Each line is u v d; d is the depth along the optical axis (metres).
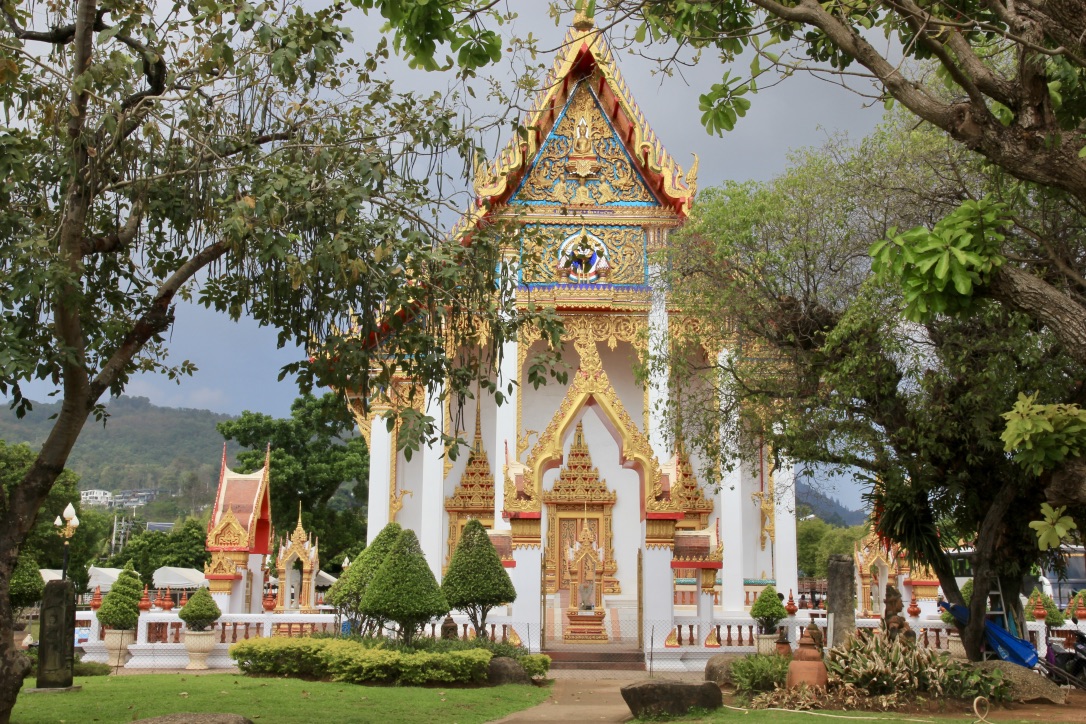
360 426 27.17
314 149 9.48
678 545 20.77
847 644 13.40
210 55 8.56
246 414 45.88
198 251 9.56
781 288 15.55
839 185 15.06
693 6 9.01
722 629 21.16
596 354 20.69
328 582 42.03
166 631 20.31
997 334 13.05
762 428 15.66
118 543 72.75
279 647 15.80
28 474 8.69
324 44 8.86
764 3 7.98
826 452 14.66
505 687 15.32
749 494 26.88
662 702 11.55
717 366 15.88
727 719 11.14
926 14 7.53
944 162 14.02
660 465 21.66
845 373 13.43
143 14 9.20
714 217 16.22
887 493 14.99
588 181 26.78
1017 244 11.87
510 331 9.92
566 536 23.39
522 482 20.17
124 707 11.66
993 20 9.55
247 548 22.67
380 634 16.88
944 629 20.66
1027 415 7.25
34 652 17.80
